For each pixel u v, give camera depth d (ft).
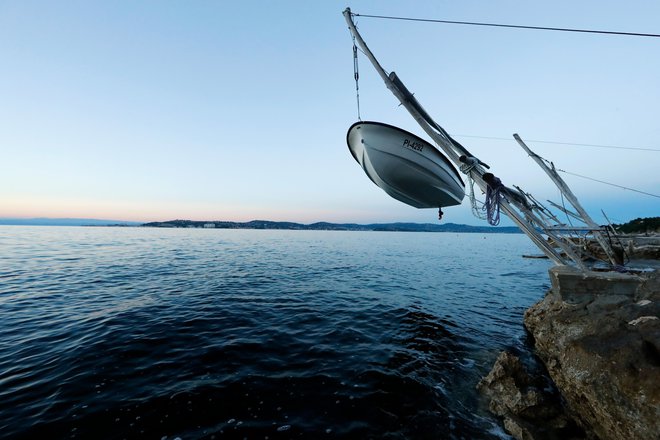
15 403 17.54
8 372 21.12
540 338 26.55
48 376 20.72
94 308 37.58
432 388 21.30
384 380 22.18
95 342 26.71
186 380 20.92
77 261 82.94
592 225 41.96
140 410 17.40
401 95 28.99
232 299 44.42
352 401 19.36
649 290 23.20
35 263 77.41
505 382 20.12
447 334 32.91
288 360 24.88
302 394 19.95
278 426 16.76
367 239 292.20
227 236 273.95
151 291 48.06
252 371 22.68
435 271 84.33
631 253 64.85
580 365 16.33
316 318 36.96
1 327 30.27
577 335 20.27
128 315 34.83
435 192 37.58
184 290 49.47
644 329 15.71
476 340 31.32
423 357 26.61
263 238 250.57
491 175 27.81
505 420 17.31
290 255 116.37
